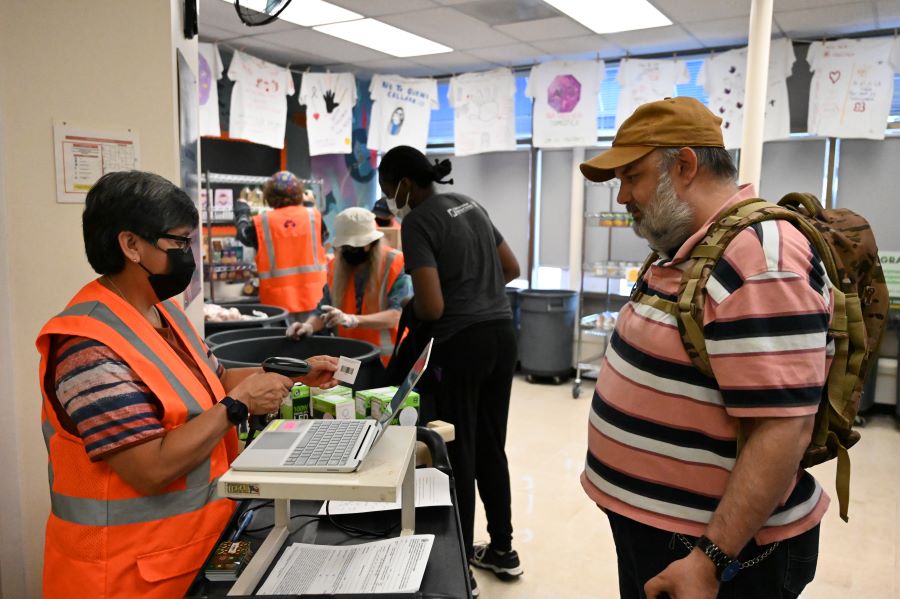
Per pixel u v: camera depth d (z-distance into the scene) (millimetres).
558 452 4117
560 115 5387
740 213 1163
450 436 1867
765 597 1229
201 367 1314
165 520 1141
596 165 1262
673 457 1213
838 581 2641
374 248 2986
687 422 1191
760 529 1187
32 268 1729
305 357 2473
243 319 3127
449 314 2318
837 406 1157
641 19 4379
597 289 6137
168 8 1853
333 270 3094
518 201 6363
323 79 5637
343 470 948
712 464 1184
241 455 993
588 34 4773
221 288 5148
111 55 1785
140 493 1119
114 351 1085
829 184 5105
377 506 1328
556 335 5754
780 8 4074
